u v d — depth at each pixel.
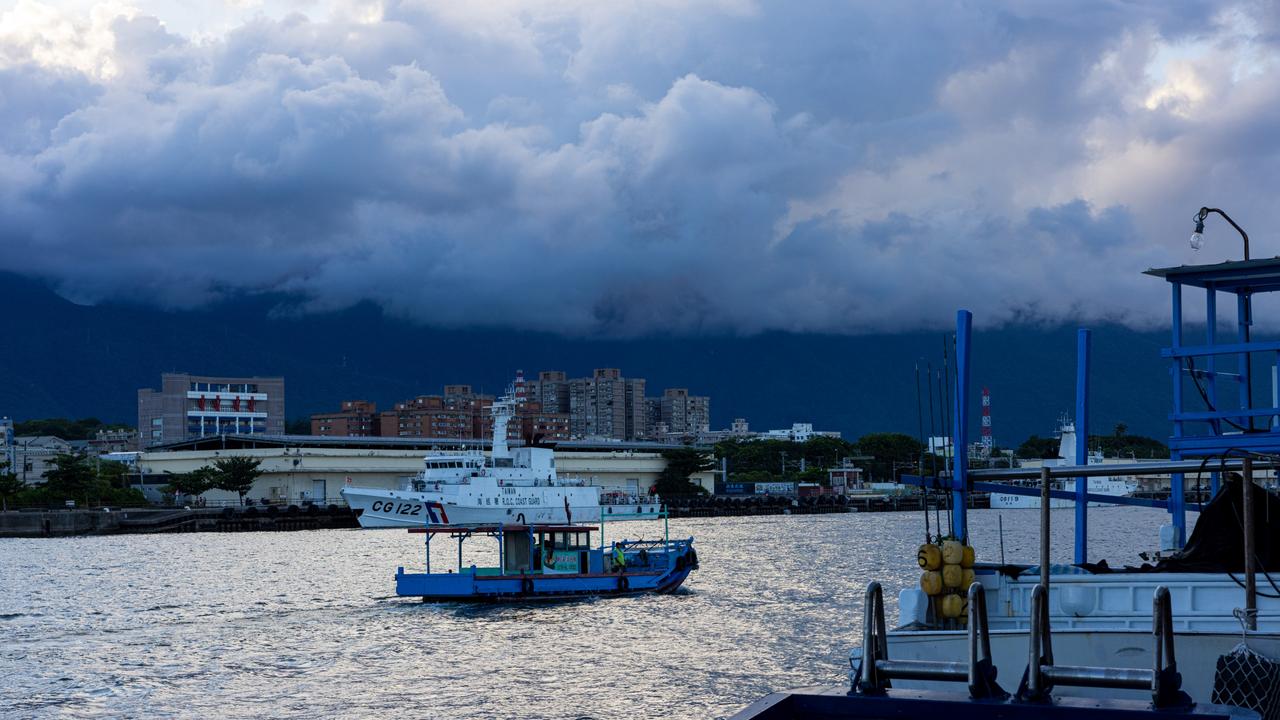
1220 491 24.39
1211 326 27.92
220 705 47.56
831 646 58.62
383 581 98.81
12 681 53.38
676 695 47.47
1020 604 25.03
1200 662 21.16
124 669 56.22
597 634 63.75
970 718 12.83
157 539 173.88
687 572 85.31
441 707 46.25
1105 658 21.66
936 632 22.52
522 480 174.50
